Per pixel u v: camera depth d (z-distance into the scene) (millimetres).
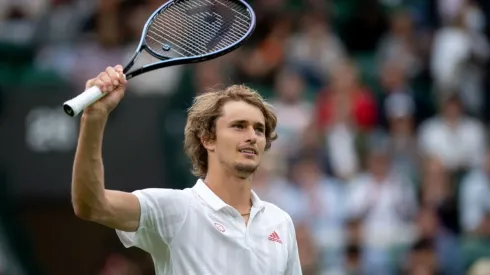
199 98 20203
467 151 47375
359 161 45344
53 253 43656
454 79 51594
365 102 47656
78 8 51812
